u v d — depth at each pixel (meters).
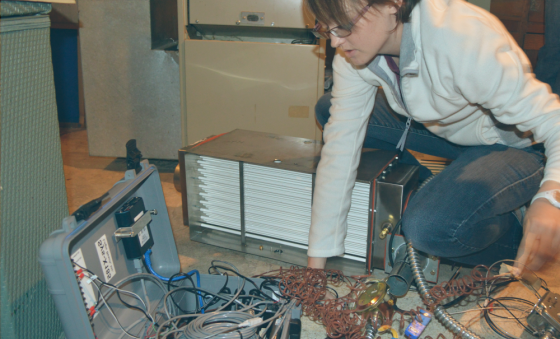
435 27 0.80
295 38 2.03
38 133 0.87
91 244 0.88
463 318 1.05
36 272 0.86
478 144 1.11
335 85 1.11
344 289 1.17
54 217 0.94
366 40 0.78
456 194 0.96
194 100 1.99
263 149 1.39
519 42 2.63
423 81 0.91
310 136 1.96
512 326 1.01
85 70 2.19
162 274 1.16
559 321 0.87
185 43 1.91
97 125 2.27
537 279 0.99
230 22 1.86
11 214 0.77
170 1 2.34
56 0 0.86
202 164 1.37
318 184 1.08
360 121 1.06
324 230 1.05
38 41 0.85
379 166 1.23
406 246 1.08
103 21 2.10
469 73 0.78
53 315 0.94
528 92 0.78
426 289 0.97
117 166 2.23
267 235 1.36
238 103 1.95
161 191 1.13
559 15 1.72
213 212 1.43
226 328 0.89
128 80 2.18
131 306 0.95
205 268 1.30
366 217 1.20
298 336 0.93
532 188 0.99
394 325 1.02
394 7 0.76
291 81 1.89
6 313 0.77
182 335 0.93
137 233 1.00
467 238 0.97
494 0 2.49
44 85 0.88
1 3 0.74
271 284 1.06
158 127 2.25
